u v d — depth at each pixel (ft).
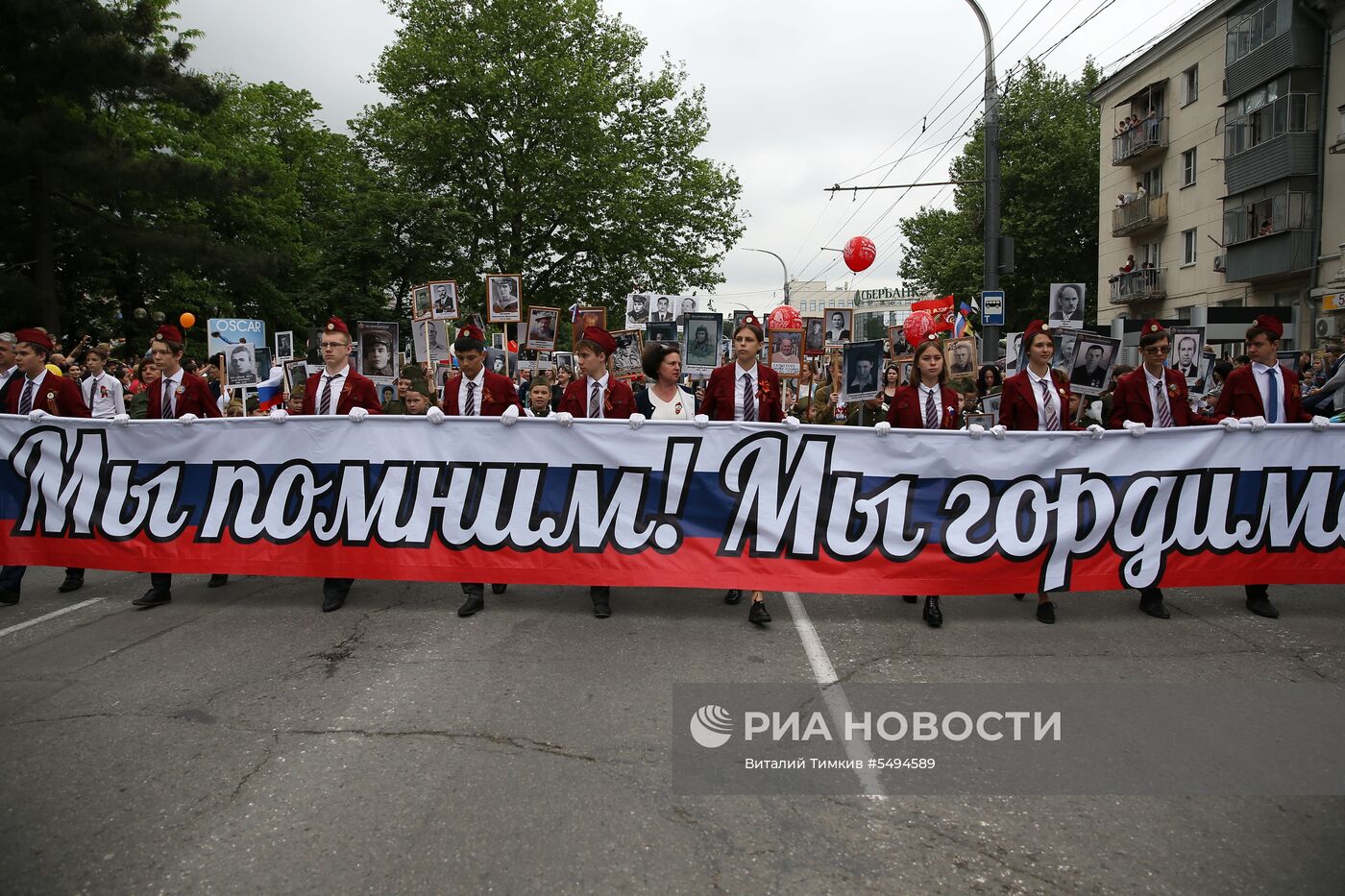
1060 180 125.39
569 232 110.83
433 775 10.75
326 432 18.60
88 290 79.10
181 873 8.78
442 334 38.83
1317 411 30.45
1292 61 72.02
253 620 17.62
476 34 105.50
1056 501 17.47
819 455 17.52
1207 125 87.45
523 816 9.76
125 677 14.37
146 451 19.19
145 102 62.69
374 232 91.61
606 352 20.34
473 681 13.92
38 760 11.36
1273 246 75.41
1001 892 8.39
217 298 90.38
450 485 18.21
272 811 9.94
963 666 14.55
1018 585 17.35
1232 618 17.52
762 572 17.44
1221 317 59.16
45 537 19.34
